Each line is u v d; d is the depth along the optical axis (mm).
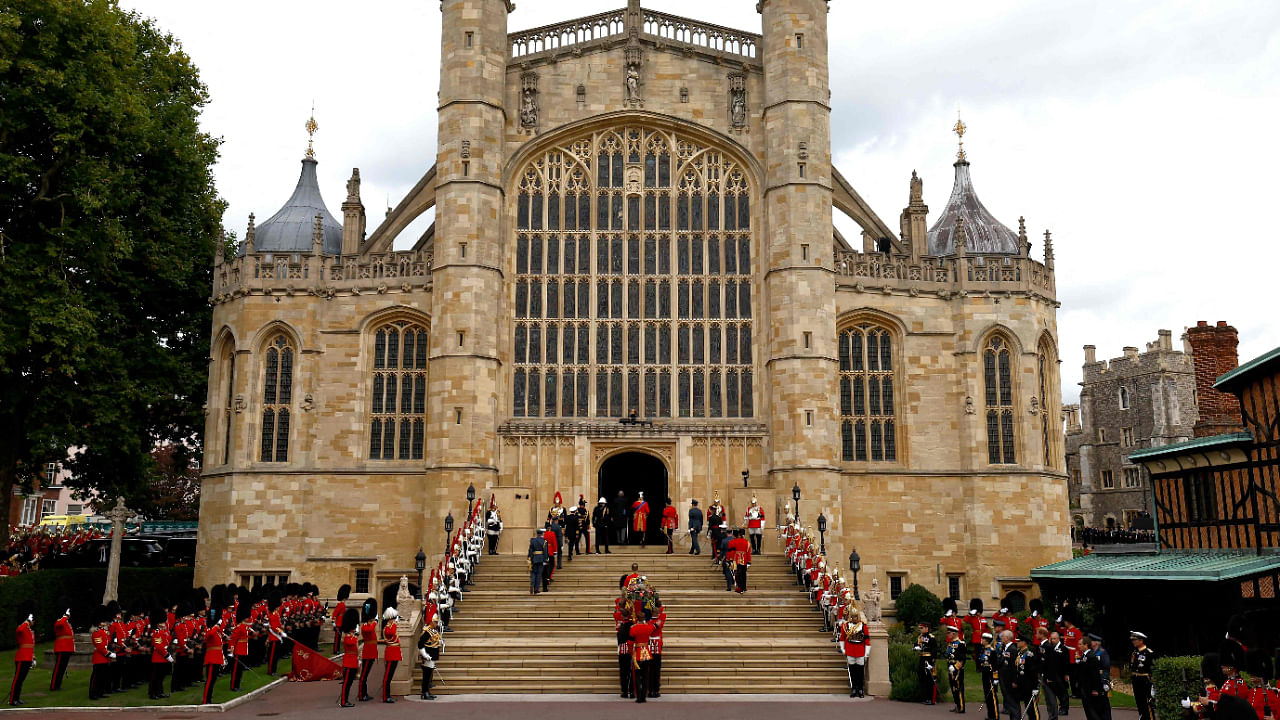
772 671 27312
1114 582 33031
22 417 39625
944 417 45250
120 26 38688
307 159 51531
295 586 34656
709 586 34781
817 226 43812
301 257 45156
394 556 42625
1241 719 13336
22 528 59188
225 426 45188
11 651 32688
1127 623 33344
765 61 45906
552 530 34531
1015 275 46375
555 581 34500
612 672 27312
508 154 45625
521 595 32594
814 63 45281
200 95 46125
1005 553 43688
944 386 45531
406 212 47438
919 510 44312
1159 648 31500
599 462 43219
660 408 44312
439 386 42094
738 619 30938
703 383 44688
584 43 46500
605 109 46156
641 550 39500
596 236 45688
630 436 43125
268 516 42938
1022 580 43281
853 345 45875
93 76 37469
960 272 46062
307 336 44406
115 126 37781
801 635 30297
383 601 38469
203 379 45000
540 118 46062
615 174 46312
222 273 46188
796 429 41875
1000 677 22000
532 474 42781
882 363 45906
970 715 23484
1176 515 35375
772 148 44938
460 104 44156
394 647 25359
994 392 45594
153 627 25766
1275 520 30359
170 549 56781
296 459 43438
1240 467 31969
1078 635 23031
